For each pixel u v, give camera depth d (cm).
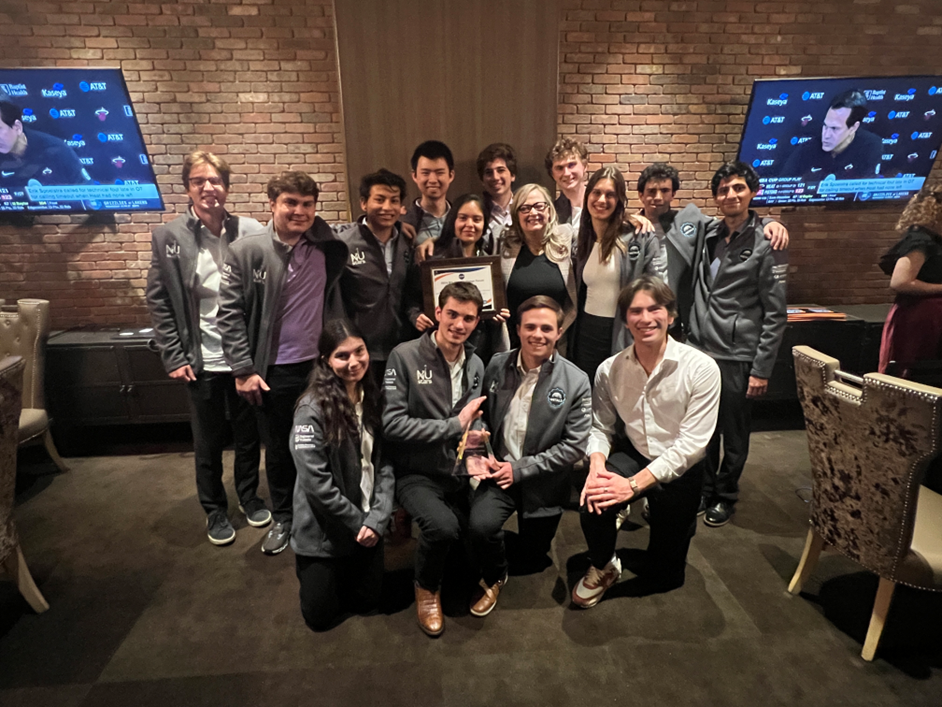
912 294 259
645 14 348
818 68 367
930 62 371
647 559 229
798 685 174
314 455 186
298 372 231
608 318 254
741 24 355
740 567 230
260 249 219
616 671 180
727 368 253
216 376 244
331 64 343
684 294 266
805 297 403
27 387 296
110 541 252
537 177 333
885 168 364
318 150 355
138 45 331
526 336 200
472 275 242
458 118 322
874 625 180
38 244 356
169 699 171
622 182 238
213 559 239
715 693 171
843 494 182
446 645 191
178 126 344
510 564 232
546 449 213
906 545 168
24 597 206
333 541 191
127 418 334
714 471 270
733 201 242
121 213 353
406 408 208
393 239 248
